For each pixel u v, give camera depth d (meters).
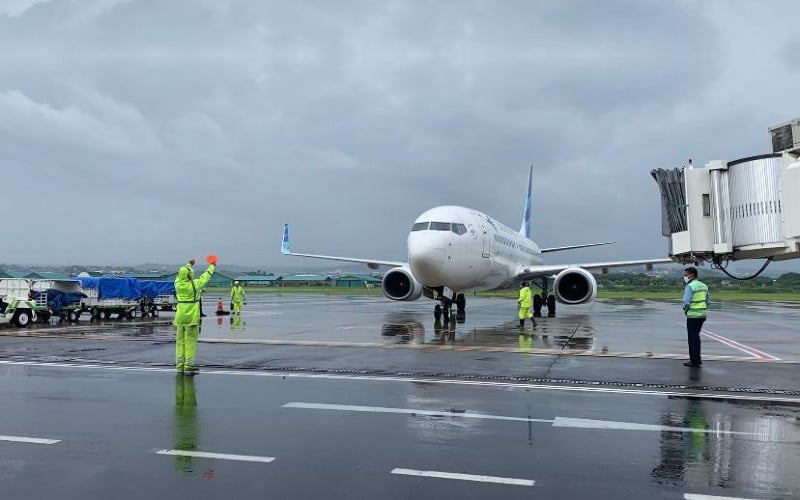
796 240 5.98
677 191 7.28
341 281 119.00
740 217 6.54
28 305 21.14
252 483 5.30
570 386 9.72
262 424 7.31
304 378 10.44
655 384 9.91
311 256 35.94
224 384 9.89
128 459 5.97
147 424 7.31
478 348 14.64
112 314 28.06
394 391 9.30
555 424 7.32
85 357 12.98
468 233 22.88
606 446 6.41
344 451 6.23
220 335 18.06
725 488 5.20
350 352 13.84
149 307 26.84
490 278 25.84
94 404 8.39
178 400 8.66
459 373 10.91
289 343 15.70
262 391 9.30
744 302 51.31
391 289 26.22
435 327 21.12
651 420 7.52
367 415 7.76
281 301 48.75
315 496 5.01
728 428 7.15
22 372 11.07
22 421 7.44
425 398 8.80
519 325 21.77
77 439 6.67
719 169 6.79
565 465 5.80
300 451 6.23
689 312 11.82
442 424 7.31
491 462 5.89
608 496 5.01
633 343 15.99
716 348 15.12
